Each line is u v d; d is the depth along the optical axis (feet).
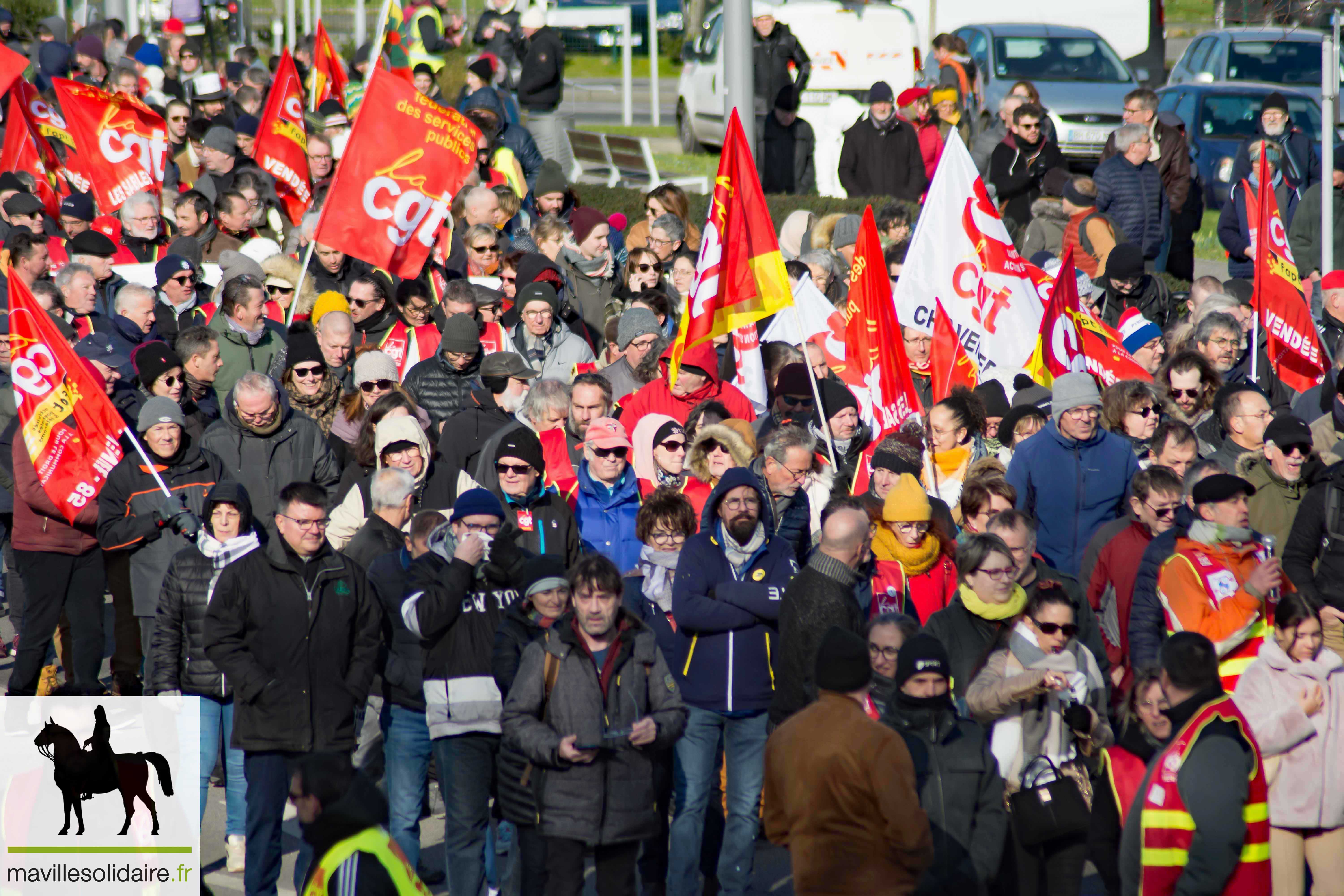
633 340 117.08
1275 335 123.03
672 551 86.12
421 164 132.77
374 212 131.23
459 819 77.10
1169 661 63.87
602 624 72.02
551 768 70.85
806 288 128.67
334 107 213.25
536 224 176.65
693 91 288.51
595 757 71.31
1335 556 88.17
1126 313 131.64
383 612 81.05
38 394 100.27
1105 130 244.01
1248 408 96.02
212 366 112.68
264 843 77.46
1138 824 64.34
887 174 198.80
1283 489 94.17
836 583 76.43
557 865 71.31
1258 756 64.08
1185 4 443.73
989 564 73.05
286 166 178.40
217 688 83.92
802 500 90.68
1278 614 73.31
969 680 73.72
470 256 154.10
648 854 79.56
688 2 367.04
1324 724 72.69
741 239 106.11
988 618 73.46
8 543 120.47
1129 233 164.45
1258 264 122.42
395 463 98.27
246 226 159.63
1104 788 70.18
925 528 84.58
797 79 222.07
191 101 263.29
